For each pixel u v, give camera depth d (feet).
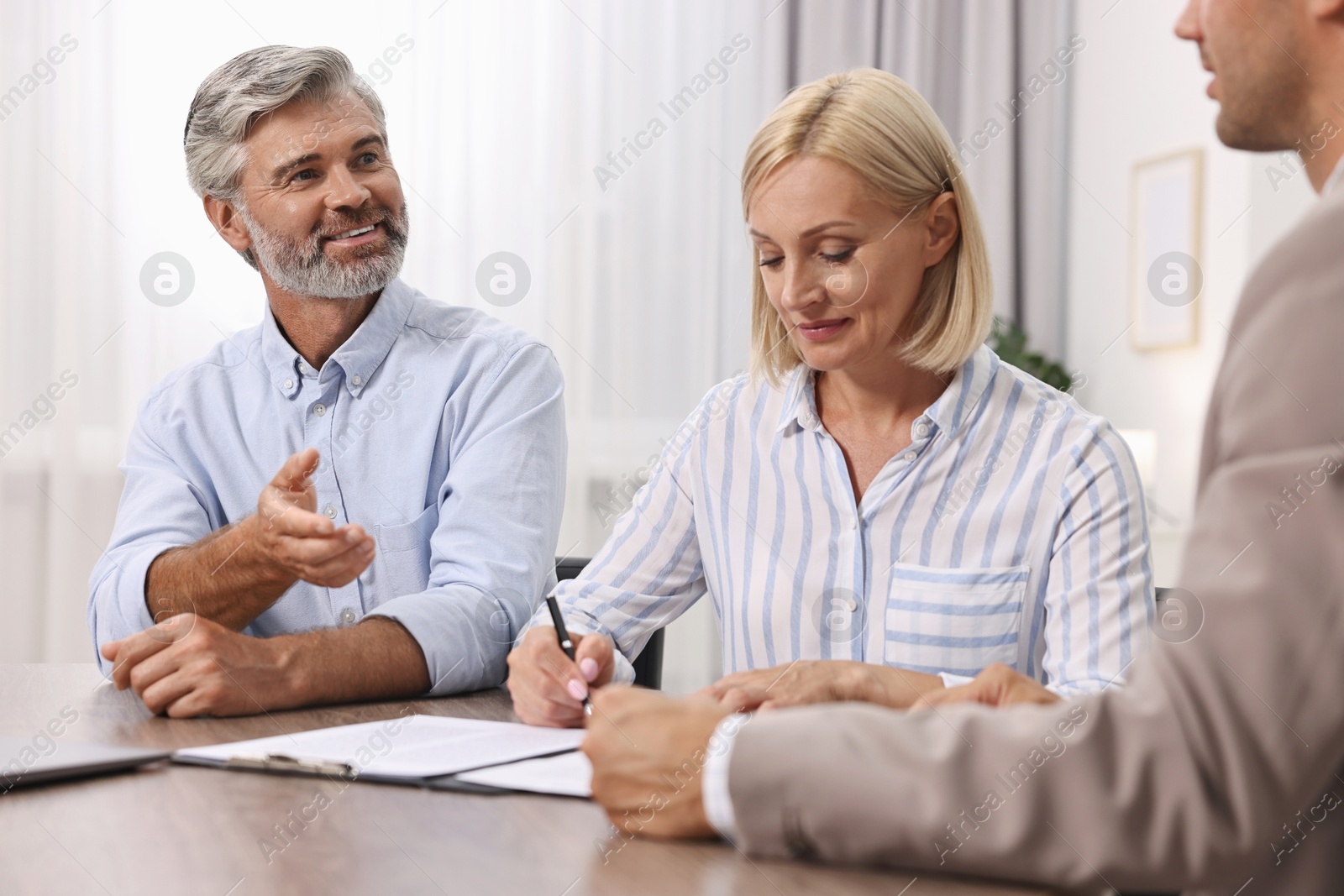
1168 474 10.42
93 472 9.27
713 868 1.83
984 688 2.81
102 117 9.29
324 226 4.91
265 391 5.09
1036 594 3.73
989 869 1.65
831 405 4.03
